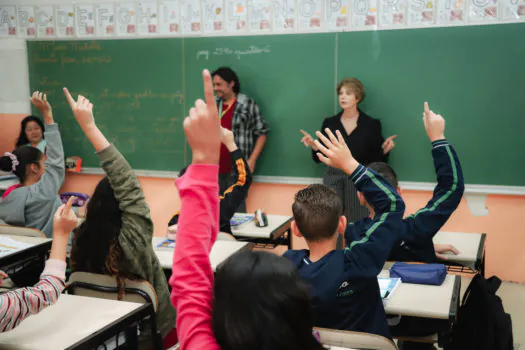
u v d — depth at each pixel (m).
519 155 3.67
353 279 1.36
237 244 2.66
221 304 0.60
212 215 0.74
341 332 1.27
